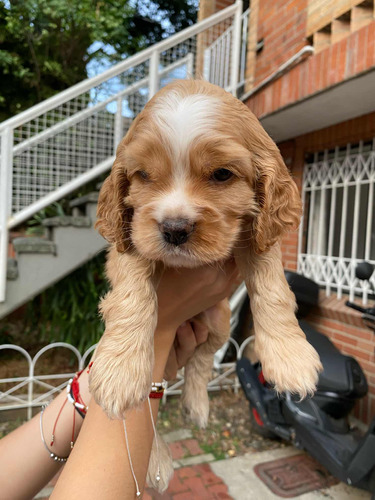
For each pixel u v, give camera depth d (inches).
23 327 43.1
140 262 9.5
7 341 40.1
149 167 8.7
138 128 9.1
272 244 9.7
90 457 7.1
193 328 12.3
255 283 10.2
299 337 9.8
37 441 9.9
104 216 10.6
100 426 7.7
